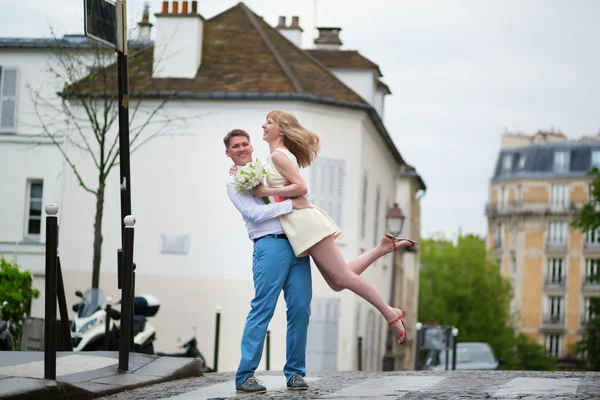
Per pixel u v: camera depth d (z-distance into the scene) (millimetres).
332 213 29000
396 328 8055
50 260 7680
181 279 28141
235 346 27812
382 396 7441
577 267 103625
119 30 11211
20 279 20172
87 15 10500
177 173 28328
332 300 28672
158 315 28109
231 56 29188
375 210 33500
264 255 7941
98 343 17234
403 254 44156
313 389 8195
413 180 45906
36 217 29719
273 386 8617
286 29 35812
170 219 28281
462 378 9453
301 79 29109
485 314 73812
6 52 29922
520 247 106312
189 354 20734
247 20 30766
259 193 7918
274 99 28062
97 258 22328
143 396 7996
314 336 28484
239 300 27875
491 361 31422
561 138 108375
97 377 8703
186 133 28281
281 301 27125
